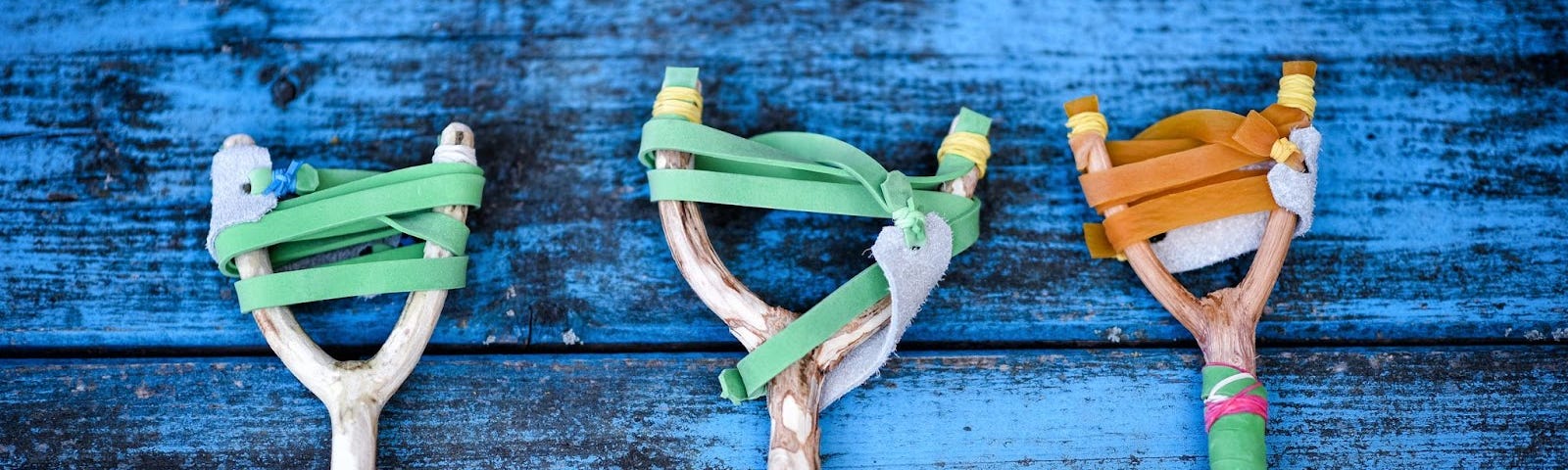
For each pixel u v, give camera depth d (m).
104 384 0.63
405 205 0.61
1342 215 0.66
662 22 0.68
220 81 0.67
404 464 0.62
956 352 0.64
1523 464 0.63
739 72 0.67
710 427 0.63
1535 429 0.63
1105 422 0.63
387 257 0.62
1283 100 0.63
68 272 0.64
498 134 0.66
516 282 0.64
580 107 0.67
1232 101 0.67
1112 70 0.68
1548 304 0.65
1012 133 0.67
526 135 0.66
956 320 0.64
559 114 0.66
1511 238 0.66
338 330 0.63
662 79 0.67
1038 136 0.67
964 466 0.63
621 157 0.66
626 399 0.63
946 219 0.62
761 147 0.62
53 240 0.65
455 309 0.64
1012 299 0.65
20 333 0.64
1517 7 0.68
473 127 0.66
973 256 0.65
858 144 0.66
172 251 0.64
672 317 0.64
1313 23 0.68
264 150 0.62
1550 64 0.68
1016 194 0.66
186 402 0.63
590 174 0.66
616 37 0.68
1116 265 0.65
